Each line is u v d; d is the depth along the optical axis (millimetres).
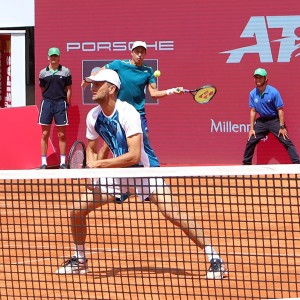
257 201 29812
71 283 18250
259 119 39594
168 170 16031
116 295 16734
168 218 18438
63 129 41031
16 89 43969
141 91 30391
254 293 17094
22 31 43406
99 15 42375
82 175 16172
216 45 41344
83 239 18922
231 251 21312
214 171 15836
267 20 40906
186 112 41625
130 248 21891
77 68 42625
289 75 40781
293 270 19047
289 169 15797
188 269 19438
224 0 41156
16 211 28875
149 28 41938
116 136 18562
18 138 41062
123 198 18578
